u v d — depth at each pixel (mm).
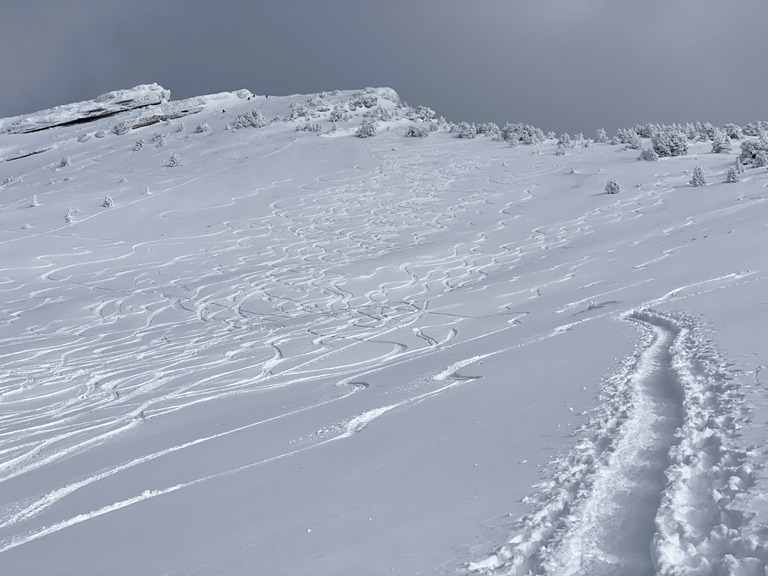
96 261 36438
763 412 6031
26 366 19844
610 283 22859
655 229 32188
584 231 35188
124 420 14000
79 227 42812
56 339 23328
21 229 42812
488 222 39906
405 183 50344
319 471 7227
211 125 73250
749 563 3398
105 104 82188
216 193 49375
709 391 7402
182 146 65188
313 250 37000
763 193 35250
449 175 51812
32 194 53031
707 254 23703
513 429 7340
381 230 40219
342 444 8453
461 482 5867
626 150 54781
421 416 9242
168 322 25469
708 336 10656
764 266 19312
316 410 11742
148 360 20016
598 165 49406
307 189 49781
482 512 5004
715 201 35625
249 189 50125
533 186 46500
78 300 29297
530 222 38719
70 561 5789
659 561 3691
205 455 9484
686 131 60938
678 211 35188
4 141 77875
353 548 4836
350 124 69938
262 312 26344
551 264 29266
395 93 83500
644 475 5281
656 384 8523
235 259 35969
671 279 20750
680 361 9148
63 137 76062
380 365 17109
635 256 27109
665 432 6359
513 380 10562
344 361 18188
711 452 5359
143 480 8664
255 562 4898
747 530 3766
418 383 12445
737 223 29016
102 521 6941
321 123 70250
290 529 5500
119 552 5805
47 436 13156
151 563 5371
